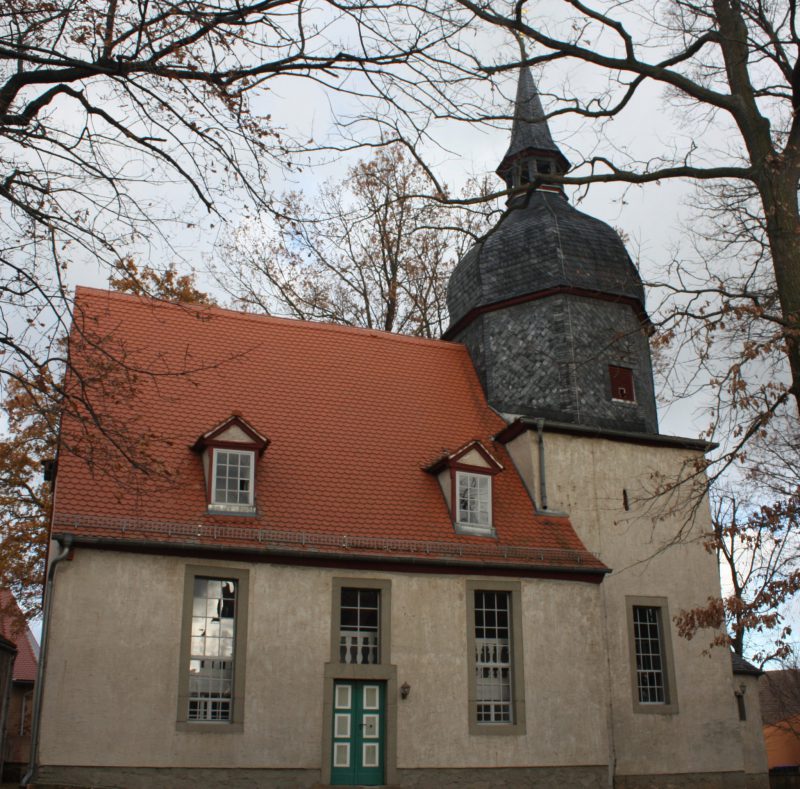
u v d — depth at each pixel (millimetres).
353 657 17859
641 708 20188
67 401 9656
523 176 26375
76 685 15602
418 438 21500
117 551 16516
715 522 15922
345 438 20656
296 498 18625
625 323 24016
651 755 19875
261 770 16391
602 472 21938
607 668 19859
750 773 25344
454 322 25688
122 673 15953
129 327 21453
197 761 16031
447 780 17609
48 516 23656
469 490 19859
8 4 8859
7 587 24516
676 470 22625
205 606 17125
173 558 16875
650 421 23672
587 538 21109
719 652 21453
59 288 9250
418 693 17906
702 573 21969
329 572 17938
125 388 10445
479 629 18984
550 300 23578
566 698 18938
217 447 18172
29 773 15039
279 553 17391
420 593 18516
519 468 21672
